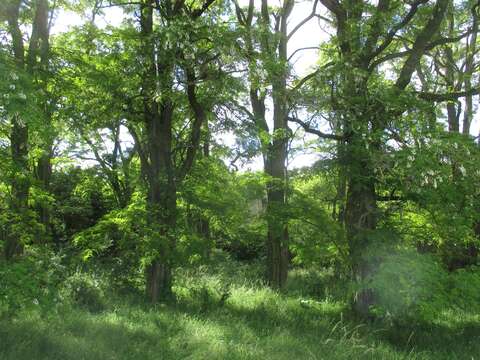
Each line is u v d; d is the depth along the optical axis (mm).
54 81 10266
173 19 11516
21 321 8016
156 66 11227
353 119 10586
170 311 10258
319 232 11477
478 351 9125
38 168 15492
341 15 13266
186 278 14891
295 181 12398
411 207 11148
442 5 12227
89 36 12172
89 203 21938
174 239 11227
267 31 11664
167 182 12062
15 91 6852
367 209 10953
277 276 16484
